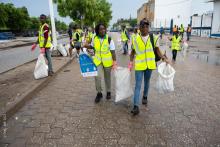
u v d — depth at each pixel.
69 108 4.91
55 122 4.22
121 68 4.78
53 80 7.49
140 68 4.46
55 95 5.86
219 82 6.91
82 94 5.90
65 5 28.75
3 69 10.34
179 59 12.15
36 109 4.89
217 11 28.73
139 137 3.64
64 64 10.02
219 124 4.06
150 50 4.42
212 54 14.28
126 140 3.56
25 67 9.60
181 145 3.41
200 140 3.54
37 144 3.48
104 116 4.45
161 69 4.79
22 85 6.36
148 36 4.42
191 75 7.95
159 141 3.52
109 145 3.42
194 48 17.98
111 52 5.06
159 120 4.25
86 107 4.95
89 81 7.27
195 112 4.60
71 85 6.82
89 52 5.64
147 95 5.51
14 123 4.21
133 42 4.52
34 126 4.07
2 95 5.44
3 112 4.37
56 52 12.88
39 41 7.38
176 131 3.82
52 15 12.63
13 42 31.88
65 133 3.80
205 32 33.22
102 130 3.88
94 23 35.88
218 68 9.33
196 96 5.59
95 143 3.48
